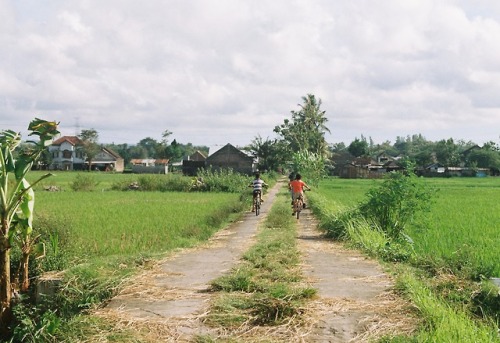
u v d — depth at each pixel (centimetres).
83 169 11188
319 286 905
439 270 1048
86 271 995
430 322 671
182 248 1370
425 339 606
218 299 781
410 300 781
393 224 1531
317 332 659
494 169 10925
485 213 2333
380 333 650
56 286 987
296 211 2231
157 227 1745
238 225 2028
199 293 862
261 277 966
